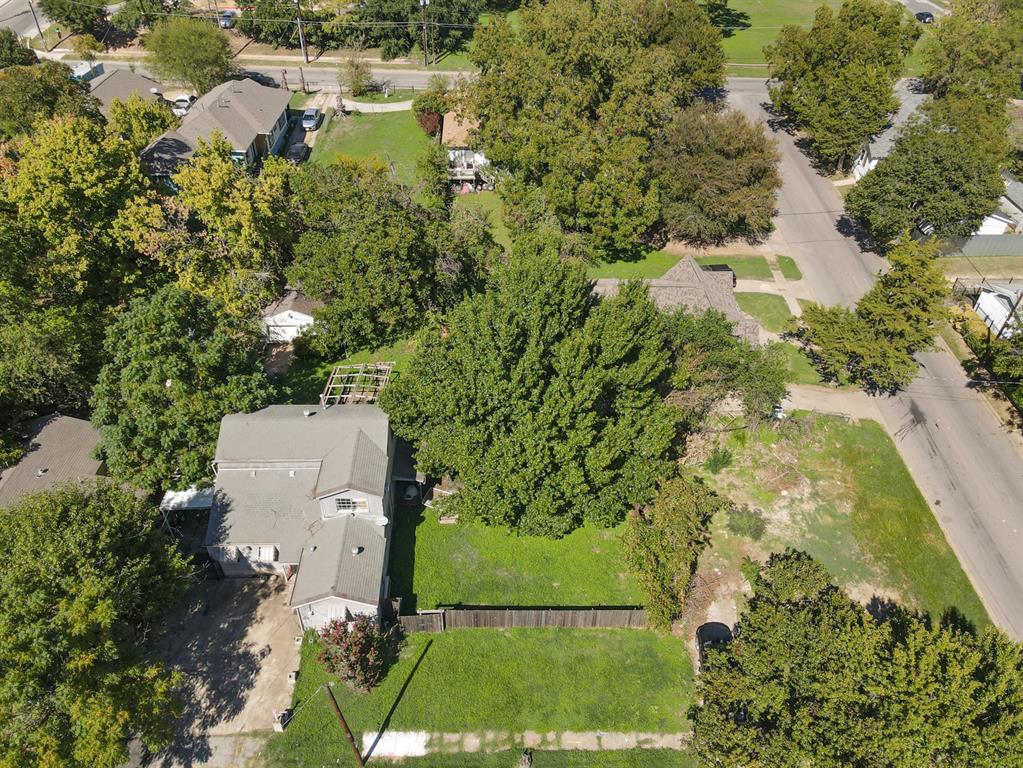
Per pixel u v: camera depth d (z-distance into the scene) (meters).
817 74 69.00
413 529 37.88
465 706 30.33
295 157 73.62
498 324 34.34
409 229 47.91
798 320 53.44
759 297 56.00
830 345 44.19
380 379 44.12
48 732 23.39
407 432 36.03
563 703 30.56
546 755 28.91
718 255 61.19
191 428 35.53
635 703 30.64
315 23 94.75
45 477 36.12
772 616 26.97
